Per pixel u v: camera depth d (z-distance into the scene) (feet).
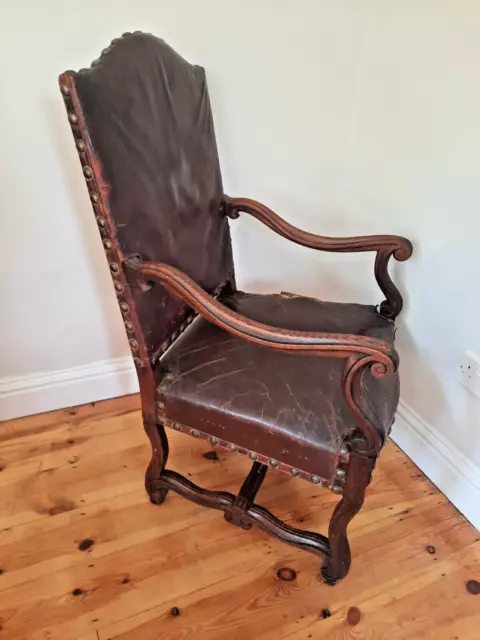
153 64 3.29
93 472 4.81
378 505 4.61
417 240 4.48
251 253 5.41
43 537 4.24
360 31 4.52
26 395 5.22
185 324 3.94
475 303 4.01
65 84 2.64
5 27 3.60
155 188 3.30
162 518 4.43
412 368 4.89
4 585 3.90
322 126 4.92
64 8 3.67
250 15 4.16
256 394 3.42
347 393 2.97
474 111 3.66
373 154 4.80
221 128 4.61
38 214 4.38
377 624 3.76
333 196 5.41
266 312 4.17
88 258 4.74
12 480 4.69
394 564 4.15
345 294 5.57
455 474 4.54
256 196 5.12
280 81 4.55
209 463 4.97
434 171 4.12
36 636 3.61
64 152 4.18
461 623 3.79
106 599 3.84
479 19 3.47
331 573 3.90
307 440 3.21
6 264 4.51
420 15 3.93
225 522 4.42
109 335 5.28
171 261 3.58
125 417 5.40
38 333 4.99
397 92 4.34
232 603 3.85
